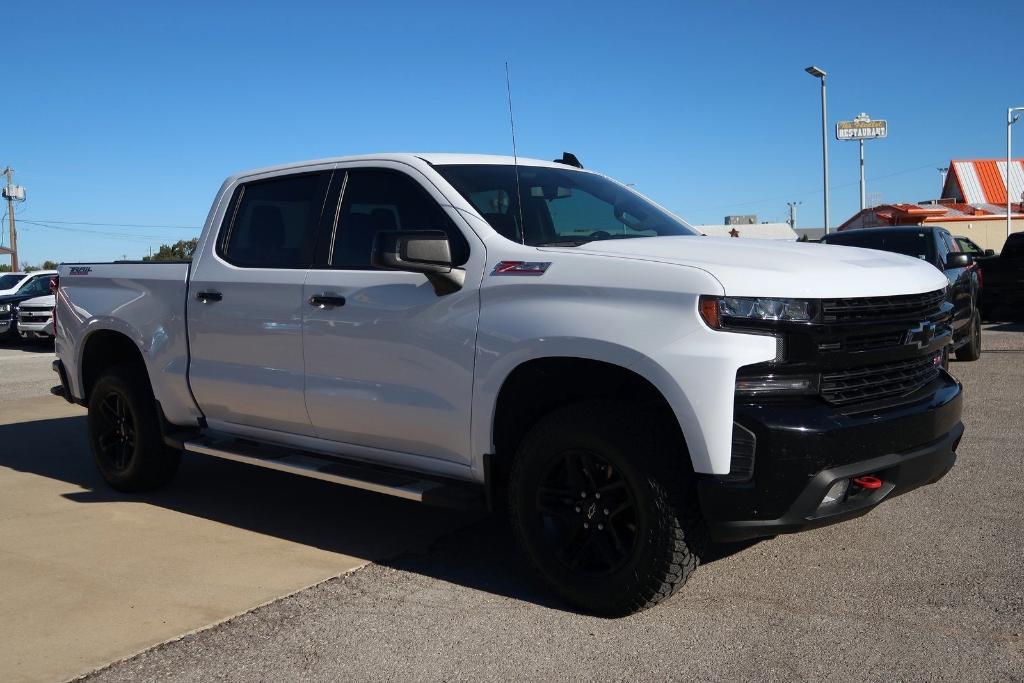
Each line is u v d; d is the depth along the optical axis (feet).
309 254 15.43
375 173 14.99
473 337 12.76
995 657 10.52
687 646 11.06
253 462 15.88
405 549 15.19
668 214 16.51
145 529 16.52
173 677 10.57
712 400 10.68
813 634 11.30
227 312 16.31
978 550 14.16
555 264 12.16
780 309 10.77
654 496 11.22
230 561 14.66
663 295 11.11
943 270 32.63
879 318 11.49
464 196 13.82
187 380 17.16
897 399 11.96
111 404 19.30
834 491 11.15
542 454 12.20
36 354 56.44
